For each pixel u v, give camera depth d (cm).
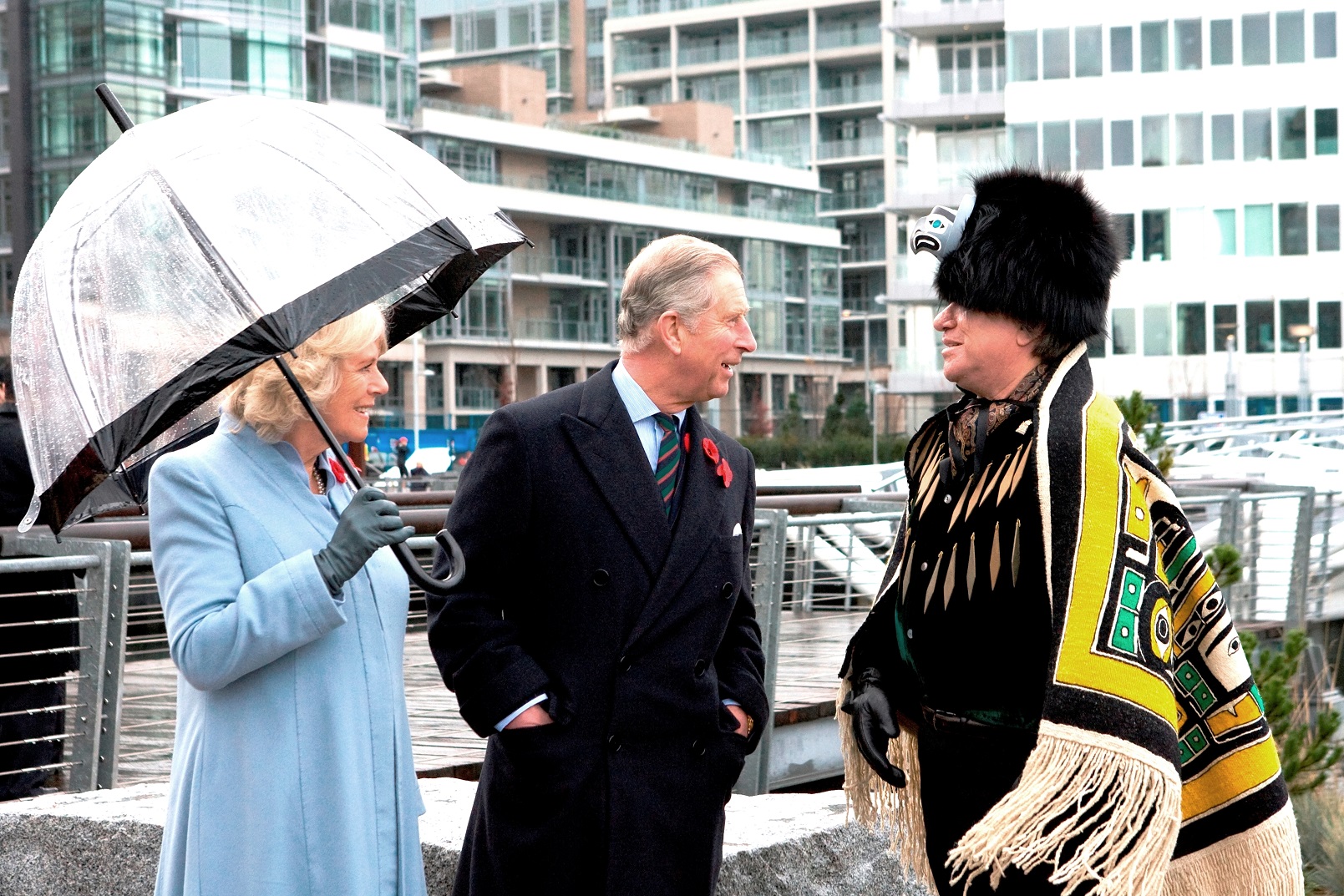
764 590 572
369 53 6538
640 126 9069
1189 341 4812
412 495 974
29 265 253
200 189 244
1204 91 4791
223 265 237
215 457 261
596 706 272
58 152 5341
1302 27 4712
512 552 277
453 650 275
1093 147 4881
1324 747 566
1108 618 226
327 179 252
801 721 600
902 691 268
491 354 7031
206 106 261
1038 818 222
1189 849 250
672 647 275
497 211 274
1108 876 220
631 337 284
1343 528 1060
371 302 251
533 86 8244
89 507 282
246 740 255
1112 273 250
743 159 8494
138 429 236
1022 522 239
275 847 253
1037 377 250
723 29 10081
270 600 244
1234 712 247
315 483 276
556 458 276
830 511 770
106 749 448
